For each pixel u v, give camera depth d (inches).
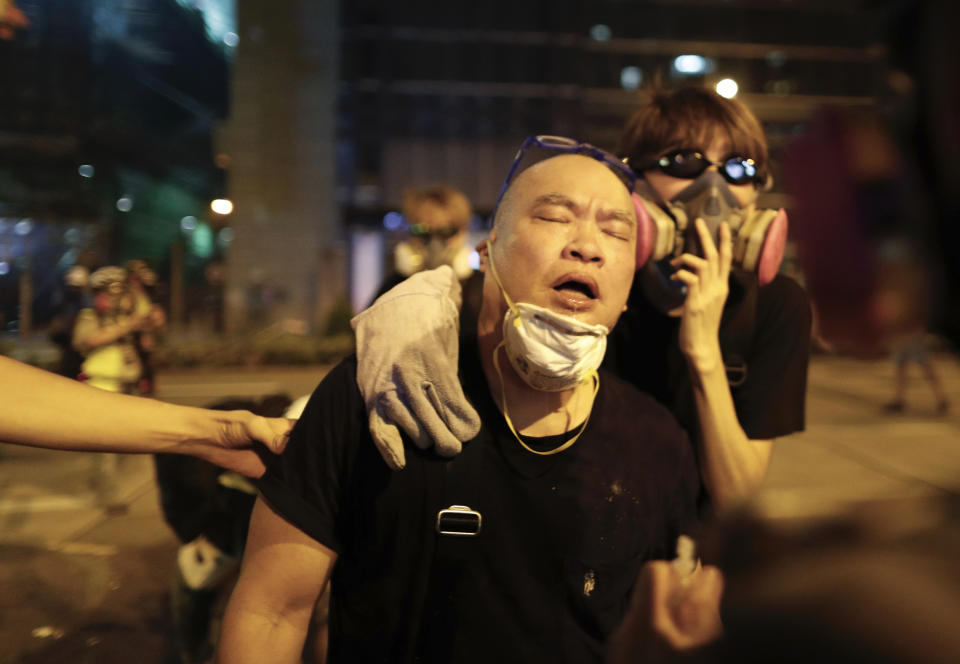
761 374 63.5
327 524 43.8
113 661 97.3
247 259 765.9
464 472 43.5
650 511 46.9
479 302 71.6
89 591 119.9
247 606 43.8
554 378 43.3
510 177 49.2
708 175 61.1
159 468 87.4
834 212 19.7
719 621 22.4
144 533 151.0
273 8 765.3
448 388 42.4
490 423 45.4
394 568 43.6
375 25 877.8
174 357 481.4
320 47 773.9
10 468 196.2
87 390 47.1
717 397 57.4
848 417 298.7
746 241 59.2
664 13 887.1
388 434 41.9
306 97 773.9
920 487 22.6
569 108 892.0
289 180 770.2
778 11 875.4
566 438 46.0
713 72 884.6
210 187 1163.3
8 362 46.3
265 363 505.0
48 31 799.7
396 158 886.4
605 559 44.9
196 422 49.6
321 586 44.8
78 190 815.1
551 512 44.3
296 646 44.2
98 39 852.0
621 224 45.1
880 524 20.4
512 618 43.4
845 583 19.2
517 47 888.9
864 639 18.1
